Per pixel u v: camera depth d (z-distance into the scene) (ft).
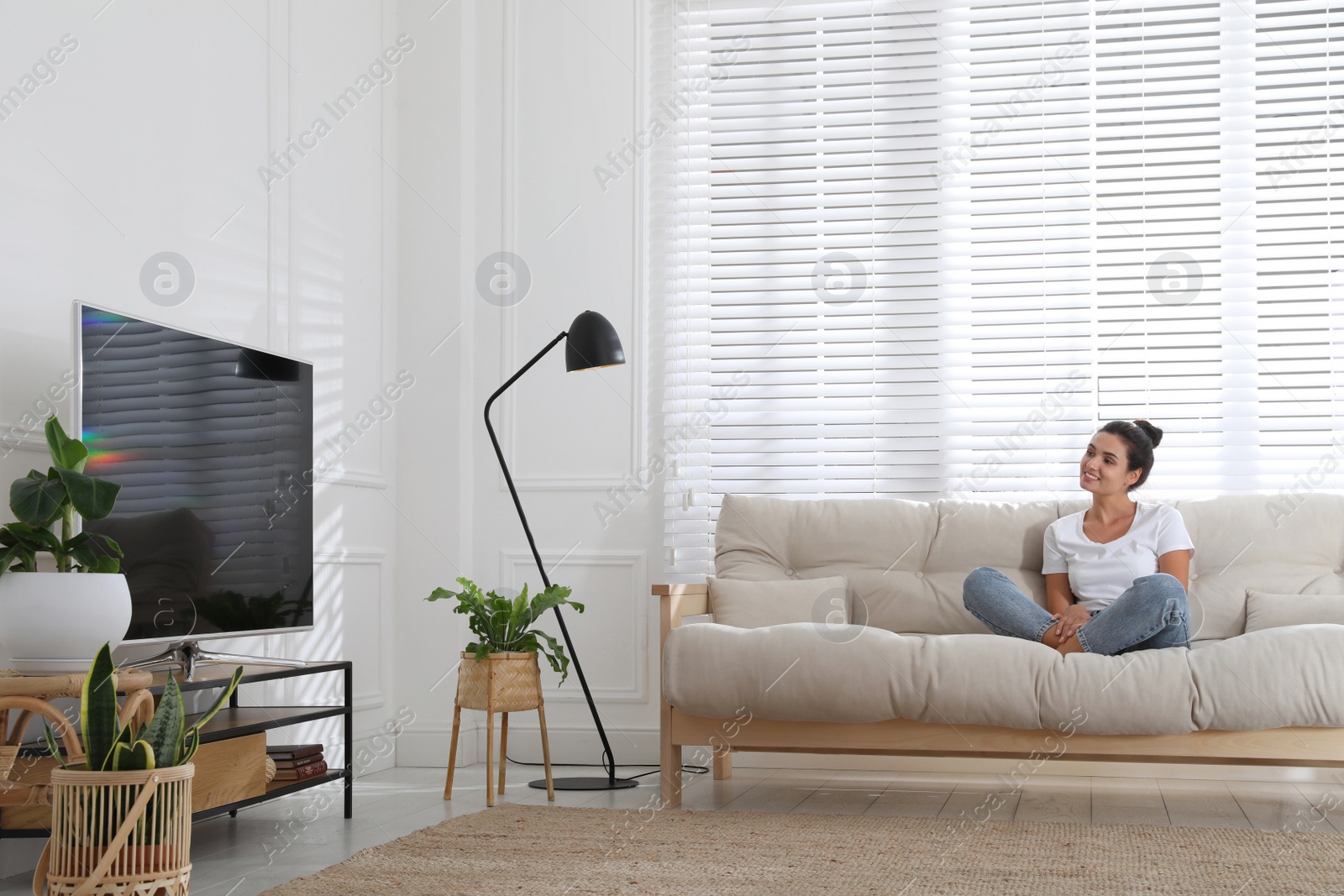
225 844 7.77
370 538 11.51
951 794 9.66
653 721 11.78
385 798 9.66
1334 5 11.34
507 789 10.08
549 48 12.64
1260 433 11.13
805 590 10.30
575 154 12.48
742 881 6.39
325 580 10.66
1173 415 11.30
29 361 7.40
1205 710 7.75
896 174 12.05
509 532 12.20
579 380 12.27
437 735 11.71
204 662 8.68
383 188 12.05
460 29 12.40
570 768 11.44
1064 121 11.73
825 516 10.90
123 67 8.33
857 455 11.93
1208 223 11.43
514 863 6.85
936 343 11.88
